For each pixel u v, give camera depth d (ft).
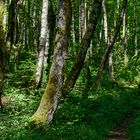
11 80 66.85
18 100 52.37
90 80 81.56
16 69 78.74
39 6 134.10
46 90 41.37
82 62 62.59
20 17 148.97
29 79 68.13
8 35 75.72
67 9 41.34
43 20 67.72
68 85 62.59
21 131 37.42
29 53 97.81
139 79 95.81
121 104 59.57
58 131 39.17
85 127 42.63
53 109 41.22
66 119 45.60
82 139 37.83
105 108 53.26
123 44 134.72
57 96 41.29
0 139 35.27
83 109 50.52
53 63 41.32
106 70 107.86
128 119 52.44
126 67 106.73
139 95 73.31
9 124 40.60
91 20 60.34
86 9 126.52
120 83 91.97
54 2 117.08
